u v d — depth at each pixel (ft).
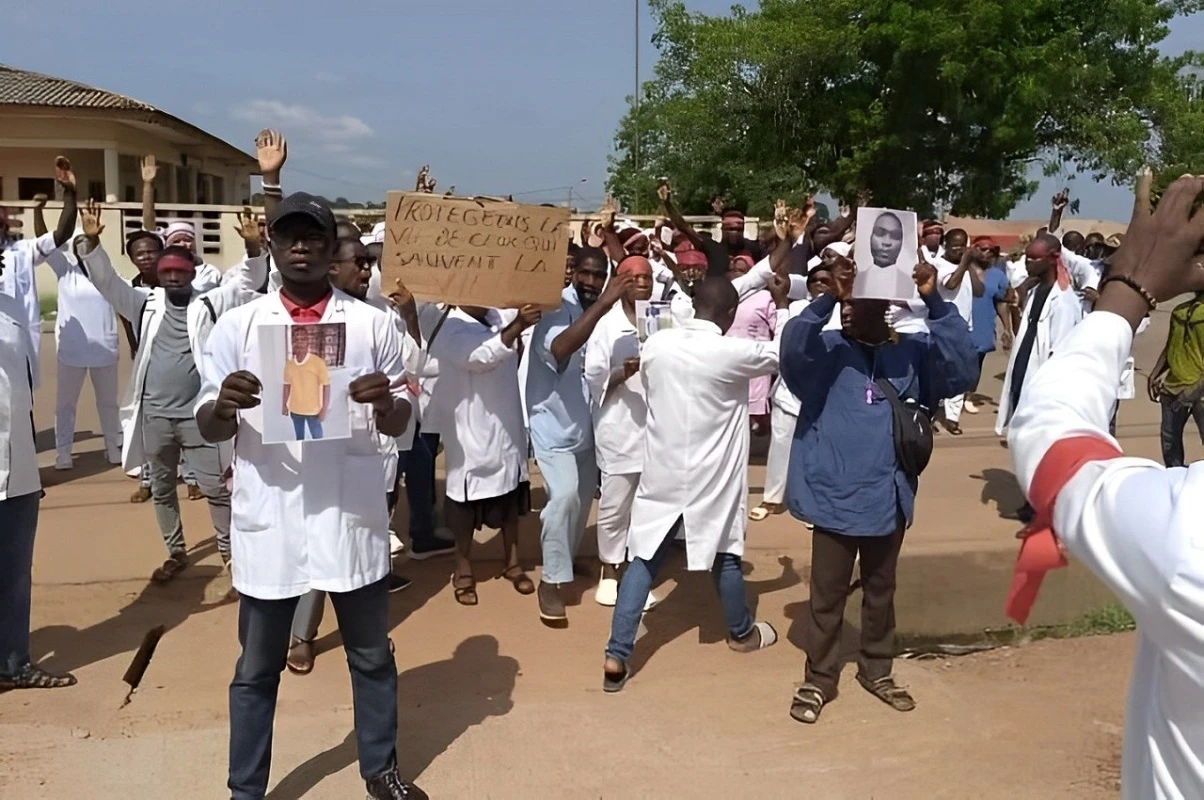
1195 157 88.17
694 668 16.72
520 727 14.37
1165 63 94.94
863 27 87.66
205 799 12.36
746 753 13.65
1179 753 4.48
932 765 13.28
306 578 11.27
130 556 21.75
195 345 18.62
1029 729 14.29
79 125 91.97
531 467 30.09
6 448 14.64
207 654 17.04
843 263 13.39
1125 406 40.40
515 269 16.46
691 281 25.48
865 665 15.44
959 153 88.28
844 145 92.27
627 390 18.16
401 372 11.90
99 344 28.91
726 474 16.03
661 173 101.45
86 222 20.52
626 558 19.33
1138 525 4.21
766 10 91.71
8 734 13.99
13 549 15.25
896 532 14.55
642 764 13.32
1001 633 17.81
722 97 92.89
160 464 19.86
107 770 13.01
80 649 17.22
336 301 11.57
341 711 14.89
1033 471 4.79
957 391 14.55
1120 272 5.19
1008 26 83.10
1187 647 4.14
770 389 30.09
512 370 19.15
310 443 11.16
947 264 37.47
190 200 116.06
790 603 19.83
